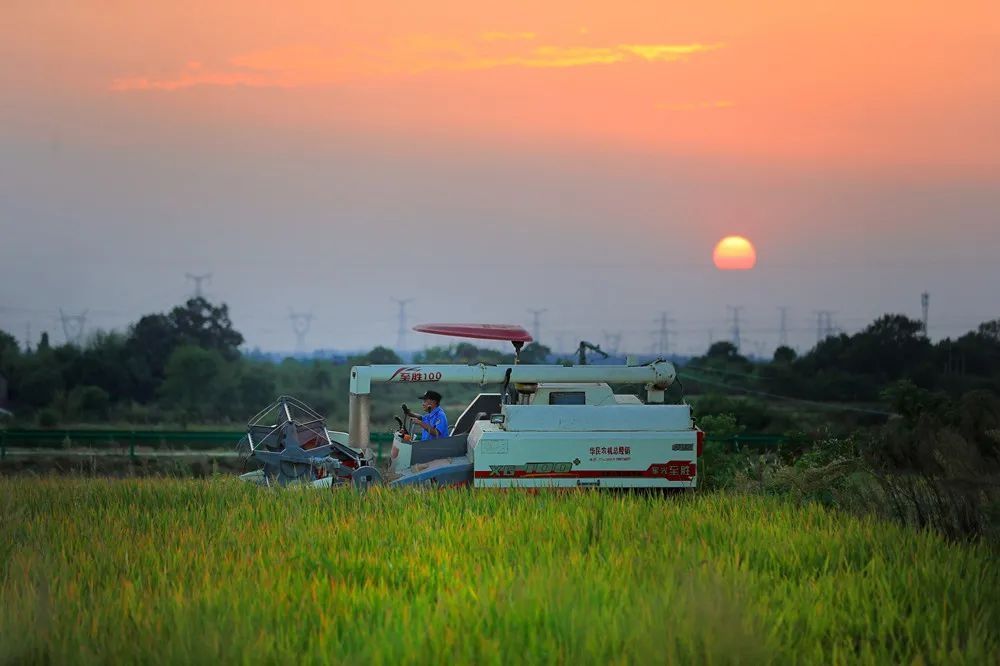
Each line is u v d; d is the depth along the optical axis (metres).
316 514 20.81
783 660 11.60
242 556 16.44
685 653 11.30
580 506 20.83
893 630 12.96
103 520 20.48
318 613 12.87
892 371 133.50
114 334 133.88
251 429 28.28
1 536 18.00
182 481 27.77
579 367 28.30
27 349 125.69
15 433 58.06
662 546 17.00
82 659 11.30
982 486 20.08
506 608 12.89
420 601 13.36
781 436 43.03
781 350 150.00
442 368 28.39
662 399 28.62
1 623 12.30
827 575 15.28
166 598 13.79
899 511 21.91
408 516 20.39
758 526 18.89
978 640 11.99
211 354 120.50
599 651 11.34
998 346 137.00
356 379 28.52
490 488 24.95
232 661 11.20
